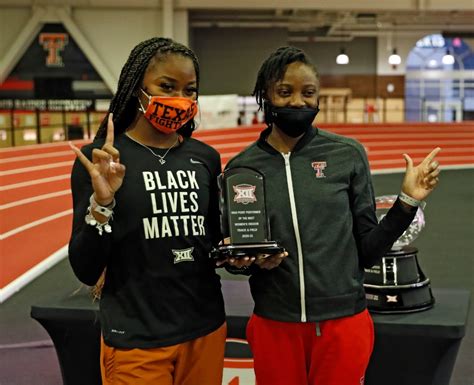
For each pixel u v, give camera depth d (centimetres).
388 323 279
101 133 229
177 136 228
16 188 1123
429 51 2955
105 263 212
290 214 232
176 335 212
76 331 308
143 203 210
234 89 2538
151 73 213
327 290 229
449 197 1161
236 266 221
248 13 2272
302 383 238
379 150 2003
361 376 236
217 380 226
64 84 2086
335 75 2895
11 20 2064
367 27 2653
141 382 209
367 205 237
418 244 752
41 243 763
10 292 561
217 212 233
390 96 2911
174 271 212
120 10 2067
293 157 238
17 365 397
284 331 234
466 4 2111
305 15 2316
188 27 2166
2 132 2061
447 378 291
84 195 211
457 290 333
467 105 2975
